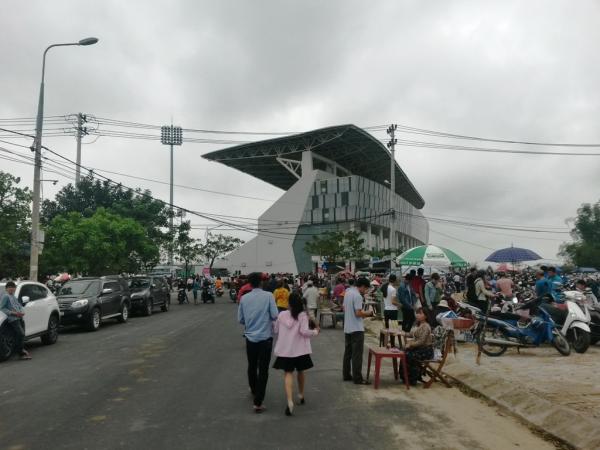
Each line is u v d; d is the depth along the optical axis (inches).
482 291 577.9
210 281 1470.2
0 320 466.6
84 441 232.5
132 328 759.7
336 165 3565.5
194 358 467.5
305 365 288.5
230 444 226.8
